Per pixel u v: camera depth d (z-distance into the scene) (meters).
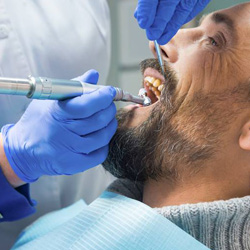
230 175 0.91
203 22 0.98
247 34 0.91
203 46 0.94
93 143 0.90
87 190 1.34
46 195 1.25
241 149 0.90
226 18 0.94
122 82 1.97
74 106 0.86
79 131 0.89
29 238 1.07
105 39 1.26
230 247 0.85
